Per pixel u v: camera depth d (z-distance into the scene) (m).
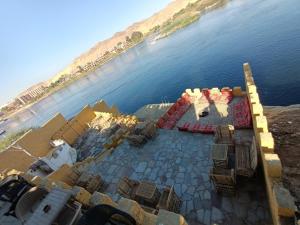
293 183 8.41
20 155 25.16
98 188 15.62
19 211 8.93
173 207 10.95
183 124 19.91
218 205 10.69
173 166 14.65
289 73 33.66
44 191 9.54
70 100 119.12
